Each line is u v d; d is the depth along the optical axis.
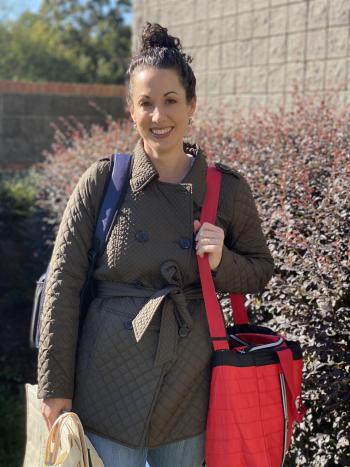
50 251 6.08
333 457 3.09
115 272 2.36
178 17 8.22
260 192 3.63
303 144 4.03
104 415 2.31
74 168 5.92
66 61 23.52
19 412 5.34
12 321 6.68
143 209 2.37
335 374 2.87
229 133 5.12
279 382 2.35
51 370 2.29
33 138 10.13
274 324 3.31
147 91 2.35
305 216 3.30
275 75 6.75
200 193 2.44
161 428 2.30
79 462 2.19
